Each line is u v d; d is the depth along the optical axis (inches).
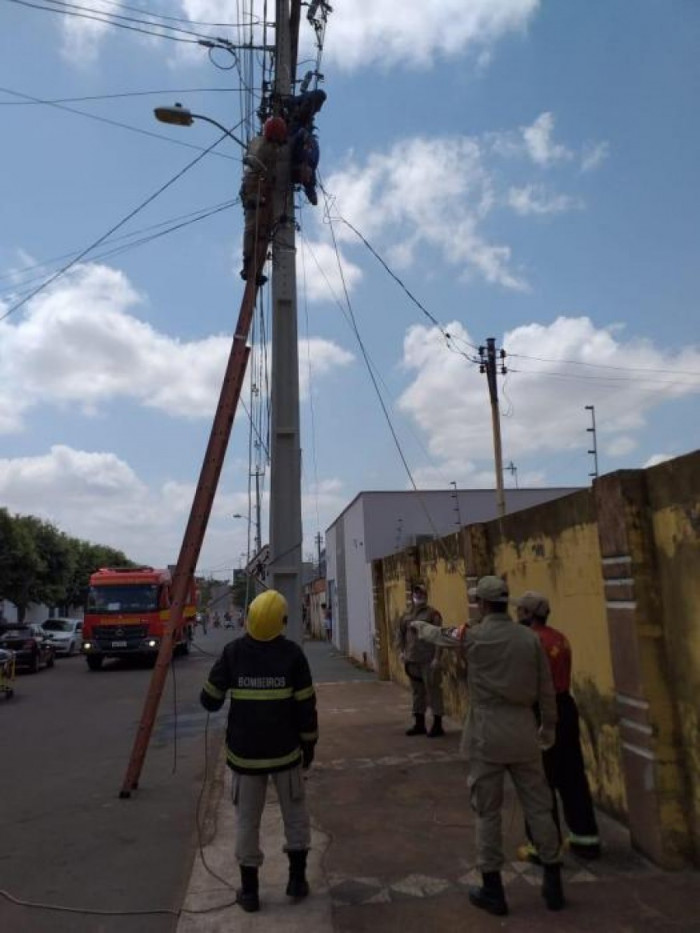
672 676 205.0
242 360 339.6
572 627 268.8
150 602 967.6
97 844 253.8
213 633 2262.6
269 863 220.7
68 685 796.6
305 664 197.9
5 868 231.9
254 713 192.7
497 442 1132.5
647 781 205.0
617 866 204.4
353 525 1061.1
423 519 1020.5
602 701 248.4
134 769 319.6
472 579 365.1
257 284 377.4
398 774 313.7
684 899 182.7
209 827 266.8
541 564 295.6
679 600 200.2
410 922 178.4
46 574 1850.4
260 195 346.3
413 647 394.3
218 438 333.1
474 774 185.9
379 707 499.2
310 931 176.7
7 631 1002.7
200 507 330.0
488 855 182.2
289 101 360.2
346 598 1109.7
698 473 190.2
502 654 185.5
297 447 337.4
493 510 1219.2
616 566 216.4
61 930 186.4
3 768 381.7
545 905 182.7
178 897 205.8
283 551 329.1
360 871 210.8
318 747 371.2
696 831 197.6
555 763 213.2
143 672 916.0
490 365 1151.0
